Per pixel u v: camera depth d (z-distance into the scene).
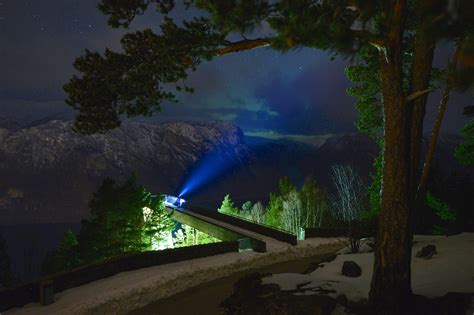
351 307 8.34
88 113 9.82
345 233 20.83
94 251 25.86
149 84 9.33
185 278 13.99
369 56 20.88
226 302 9.41
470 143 17.88
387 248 8.11
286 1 7.29
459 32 5.79
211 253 17.02
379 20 7.40
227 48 8.76
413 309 7.75
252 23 7.52
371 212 23.08
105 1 9.45
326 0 7.37
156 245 26.83
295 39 6.62
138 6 9.50
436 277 10.31
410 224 8.14
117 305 11.47
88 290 12.23
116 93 9.66
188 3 9.05
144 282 12.76
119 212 25.69
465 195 25.64
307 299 8.12
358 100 22.44
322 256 18.42
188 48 8.83
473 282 9.35
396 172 8.08
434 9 5.99
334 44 6.48
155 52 9.18
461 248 12.88
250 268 16.44
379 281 8.18
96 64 9.68
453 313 7.47
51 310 10.55
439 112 13.82
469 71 4.72
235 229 22.03
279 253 17.78
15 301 10.89
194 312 11.48
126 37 9.43
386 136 8.19
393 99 8.02
